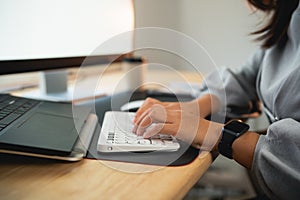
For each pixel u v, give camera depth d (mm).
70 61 697
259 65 787
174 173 339
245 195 903
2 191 291
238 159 432
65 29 675
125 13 855
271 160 395
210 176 1137
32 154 354
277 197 401
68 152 360
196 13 1312
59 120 466
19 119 436
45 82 764
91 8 739
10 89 790
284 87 533
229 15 1260
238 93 740
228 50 1292
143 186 305
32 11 583
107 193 290
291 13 625
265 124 726
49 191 292
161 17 1322
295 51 587
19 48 564
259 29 714
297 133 397
